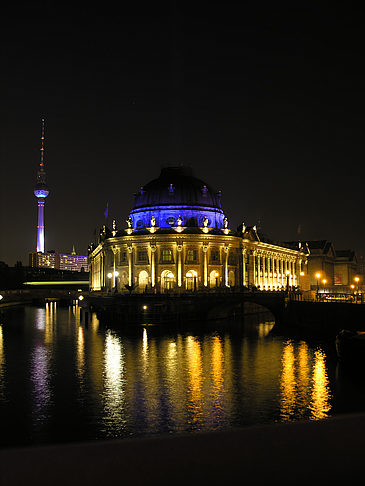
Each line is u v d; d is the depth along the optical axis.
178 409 37.31
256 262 149.50
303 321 93.56
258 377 48.75
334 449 9.02
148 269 126.12
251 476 8.12
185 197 135.75
